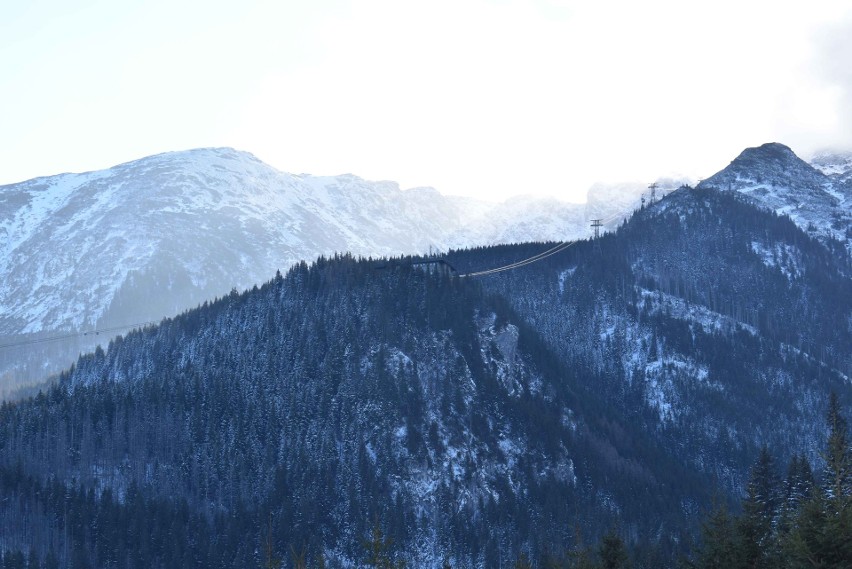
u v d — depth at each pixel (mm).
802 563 105188
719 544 119188
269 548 140500
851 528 103438
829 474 114562
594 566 136000
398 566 132875
